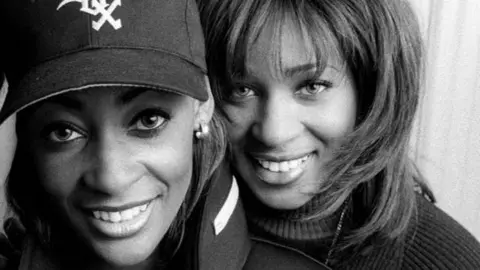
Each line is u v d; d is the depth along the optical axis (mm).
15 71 650
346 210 1054
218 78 905
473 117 1598
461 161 1629
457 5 1574
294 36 849
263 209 1026
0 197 899
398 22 965
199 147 774
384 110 978
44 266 730
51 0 628
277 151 915
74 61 610
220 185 804
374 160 997
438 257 992
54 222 739
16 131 667
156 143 647
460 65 1593
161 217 683
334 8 871
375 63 944
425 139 1624
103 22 624
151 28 640
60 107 614
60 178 644
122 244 667
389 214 1023
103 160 624
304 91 903
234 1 857
